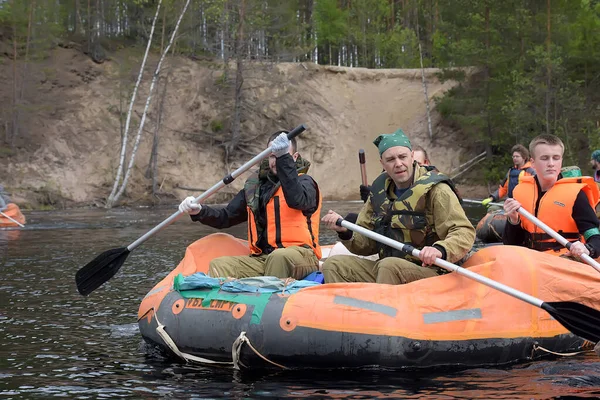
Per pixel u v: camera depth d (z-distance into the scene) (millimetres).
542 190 4773
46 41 21297
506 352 3844
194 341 3871
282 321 3699
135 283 6516
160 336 3994
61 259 8203
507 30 21469
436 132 23906
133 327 4801
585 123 19438
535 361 3898
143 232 11578
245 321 3758
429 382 3463
